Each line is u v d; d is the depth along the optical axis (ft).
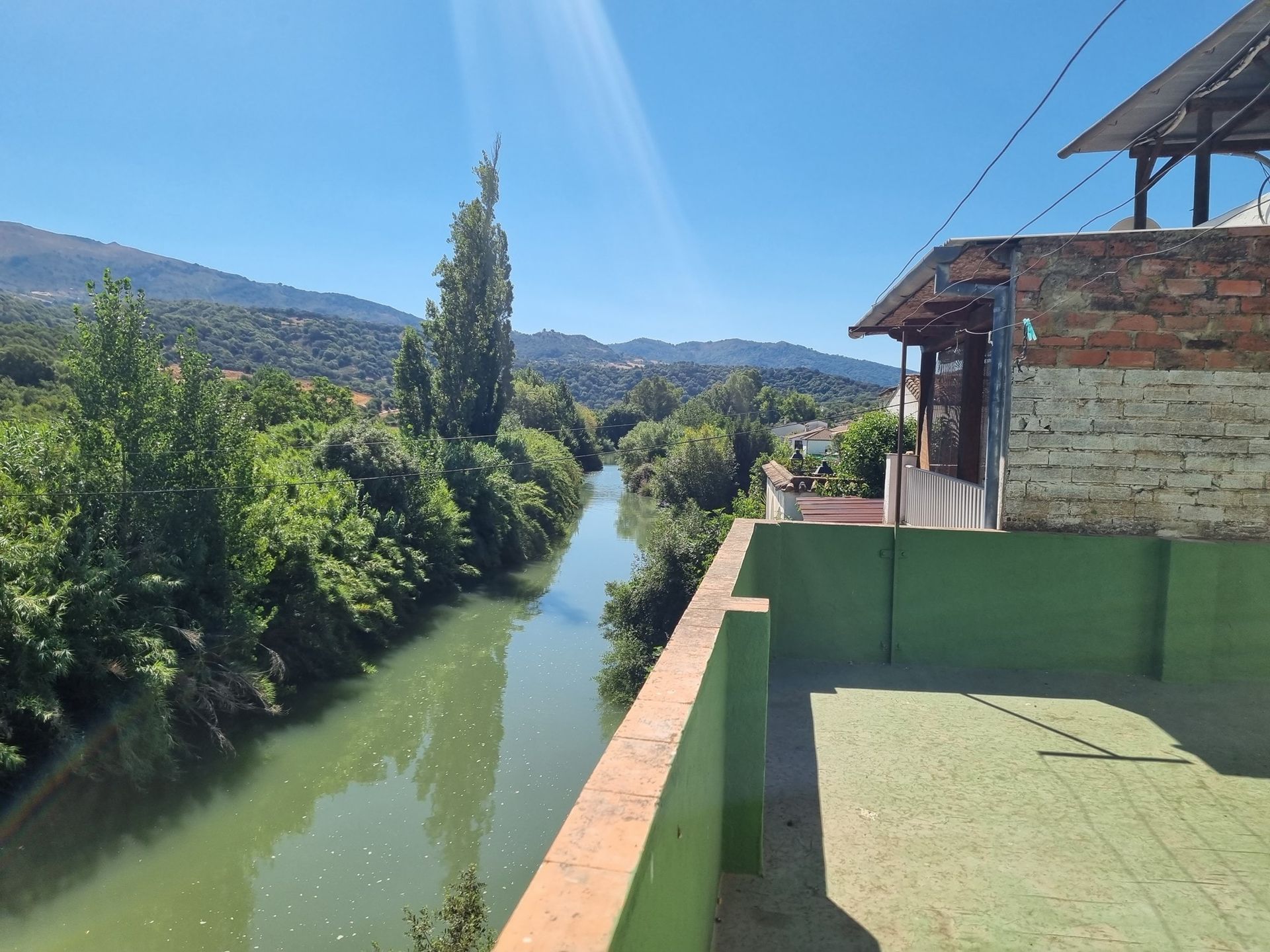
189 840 32.91
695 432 134.10
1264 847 9.16
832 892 8.38
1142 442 14.78
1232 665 14.26
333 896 29.43
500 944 3.06
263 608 47.52
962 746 11.87
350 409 112.68
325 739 42.88
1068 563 14.87
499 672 54.03
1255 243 14.28
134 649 36.06
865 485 53.72
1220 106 16.70
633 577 60.54
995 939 7.59
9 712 32.17
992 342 16.19
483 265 101.24
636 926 3.66
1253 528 14.61
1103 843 9.28
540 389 218.38
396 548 65.05
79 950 26.27
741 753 8.72
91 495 40.57
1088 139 19.51
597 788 4.57
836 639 15.89
